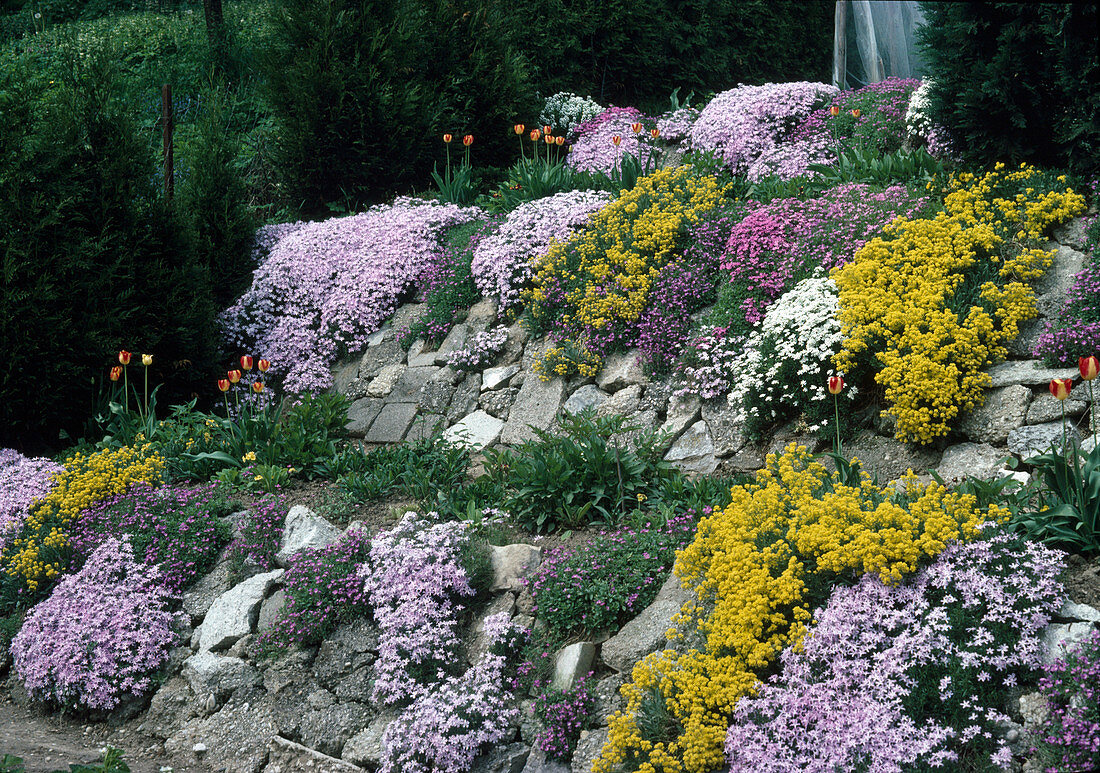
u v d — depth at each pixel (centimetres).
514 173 1130
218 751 514
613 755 429
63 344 827
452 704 475
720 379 700
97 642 572
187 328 916
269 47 1191
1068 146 721
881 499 486
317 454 768
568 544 587
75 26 1770
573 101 1352
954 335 587
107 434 853
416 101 1188
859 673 409
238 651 567
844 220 734
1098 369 422
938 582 420
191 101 1488
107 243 873
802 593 445
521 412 796
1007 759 359
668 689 439
